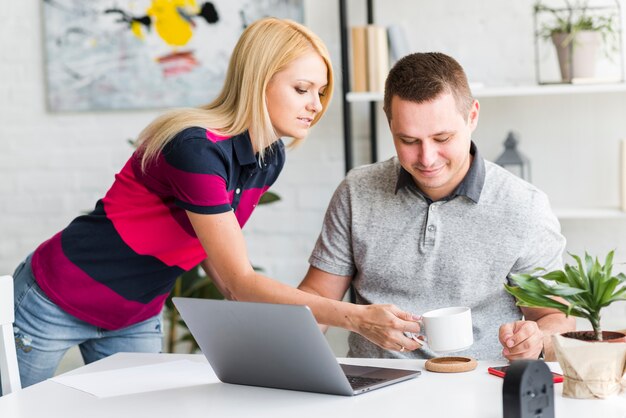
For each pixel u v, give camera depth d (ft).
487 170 6.54
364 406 4.52
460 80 5.98
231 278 5.68
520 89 9.86
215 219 5.66
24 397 5.05
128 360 5.87
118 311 6.69
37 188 12.26
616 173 10.69
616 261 10.69
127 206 6.32
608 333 4.72
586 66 9.89
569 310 4.55
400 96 5.91
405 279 6.49
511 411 3.88
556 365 5.16
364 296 6.66
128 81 11.84
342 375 4.62
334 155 11.49
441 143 5.95
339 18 11.21
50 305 6.61
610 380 4.44
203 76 11.64
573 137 10.75
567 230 10.82
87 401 4.90
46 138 12.18
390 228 6.56
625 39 10.43
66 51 11.94
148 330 7.14
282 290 5.49
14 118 12.21
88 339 6.95
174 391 5.03
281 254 11.76
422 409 4.40
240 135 6.07
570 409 4.29
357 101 11.27
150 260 6.51
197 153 5.68
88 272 6.53
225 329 4.88
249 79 5.95
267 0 11.38
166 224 6.29
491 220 6.35
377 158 11.23
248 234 11.83
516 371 3.89
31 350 6.66
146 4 11.69
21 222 12.33
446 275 6.40
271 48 5.95
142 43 11.75
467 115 6.04
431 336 4.95
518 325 5.20
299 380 4.84
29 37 12.07
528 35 10.73
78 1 11.87
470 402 4.46
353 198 6.75
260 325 4.70
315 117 6.39
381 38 10.42
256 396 4.85
